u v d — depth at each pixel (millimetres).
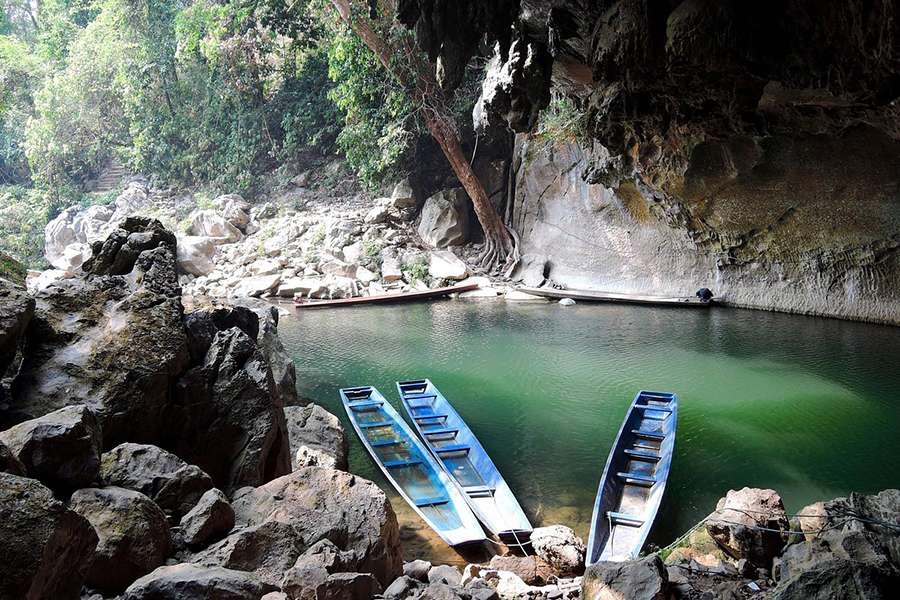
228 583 3678
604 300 23719
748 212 20047
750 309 21562
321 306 24531
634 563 5316
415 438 11859
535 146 26609
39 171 35500
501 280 27391
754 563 6824
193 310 8508
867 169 17094
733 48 10836
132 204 33594
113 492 4457
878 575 4504
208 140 35156
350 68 26344
